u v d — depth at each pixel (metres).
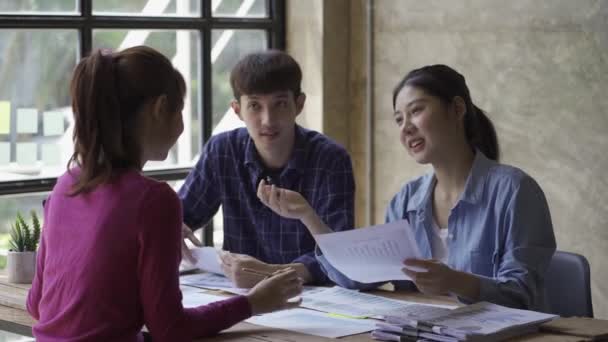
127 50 2.11
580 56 3.85
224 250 3.09
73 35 3.84
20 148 3.70
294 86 3.04
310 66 4.52
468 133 2.81
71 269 2.08
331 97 4.53
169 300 2.05
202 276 3.03
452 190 2.82
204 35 4.27
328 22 4.47
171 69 2.13
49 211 2.19
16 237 2.96
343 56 4.57
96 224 2.06
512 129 4.09
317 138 3.15
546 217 2.70
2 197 3.66
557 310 2.84
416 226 2.89
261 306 2.31
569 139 3.93
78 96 2.07
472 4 4.15
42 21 3.71
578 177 3.92
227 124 4.43
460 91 2.78
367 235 2.43
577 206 3.94
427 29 4.31
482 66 4.15
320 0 4.45
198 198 3.27
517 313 2.34
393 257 2.45
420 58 4.34
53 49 3.78
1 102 3.64
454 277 2.46
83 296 2.05
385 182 4.54
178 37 4.21
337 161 3.09
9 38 3.65
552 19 3.92
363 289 2.82
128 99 2.08
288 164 3.10
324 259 2.87
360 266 2.58
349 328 2.35
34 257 2.91
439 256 2.85
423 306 2.44
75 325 2.06
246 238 3.21
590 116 3.85
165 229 2.04
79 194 2.11
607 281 3.88
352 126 4.62
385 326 2.25
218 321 2.21
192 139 4.30
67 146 3.84
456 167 2.79
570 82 3.89
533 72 4.00
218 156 3.22
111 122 2.07
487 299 2.50
